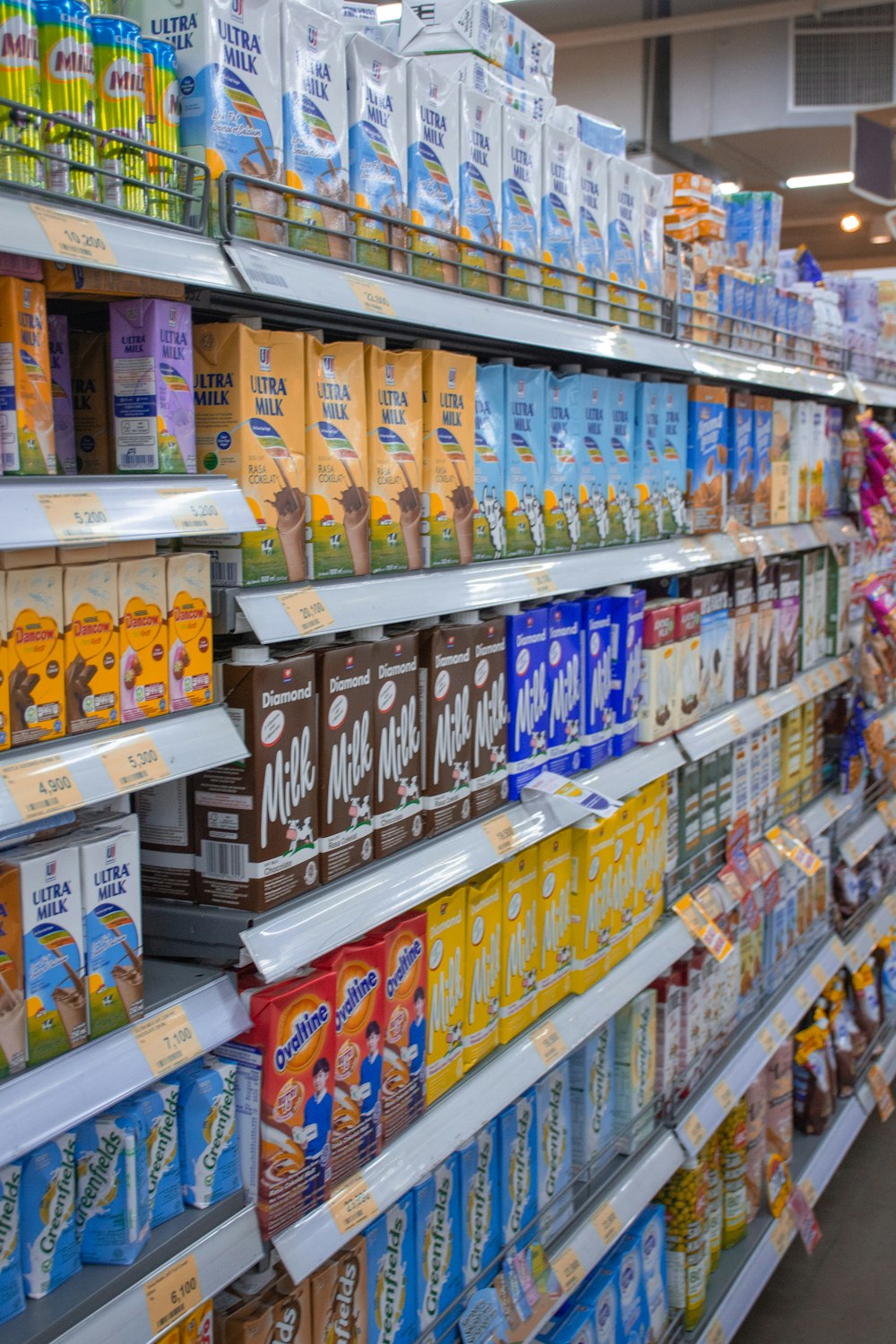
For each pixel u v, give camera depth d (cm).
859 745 381
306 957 140
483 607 196
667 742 256
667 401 250
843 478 376
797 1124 368
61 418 133
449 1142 171
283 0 139
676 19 799
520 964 200
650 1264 248
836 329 357
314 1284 148
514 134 189
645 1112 248
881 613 376
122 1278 120
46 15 112
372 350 157
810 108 811
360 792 157
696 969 273
